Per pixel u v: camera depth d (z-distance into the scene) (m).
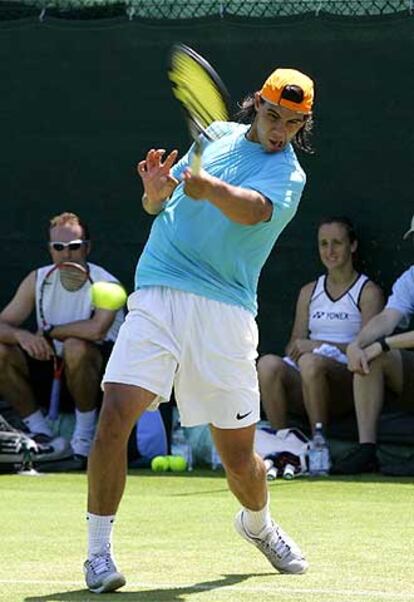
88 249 36.31
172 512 26.56
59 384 36.00
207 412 18.55
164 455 36.00
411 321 35.06
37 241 38.38
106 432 17.72
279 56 36.47
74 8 38.44
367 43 36.06
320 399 33.72
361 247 36.25
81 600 17.09
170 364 18.09
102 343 35.53
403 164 36.06
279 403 34.34
